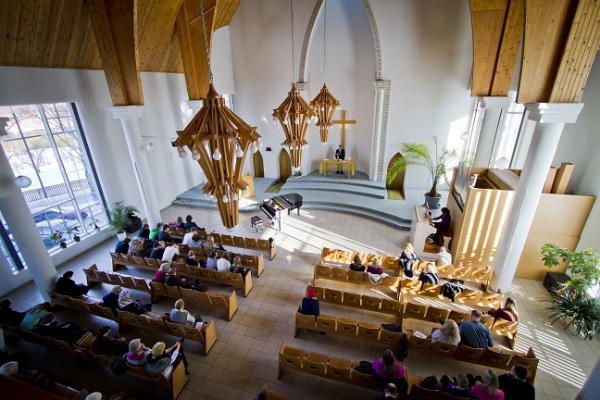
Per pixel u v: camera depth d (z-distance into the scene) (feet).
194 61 35.35
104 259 32.91
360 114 49.80
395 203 42.45
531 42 19.39
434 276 24.75
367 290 26.66
